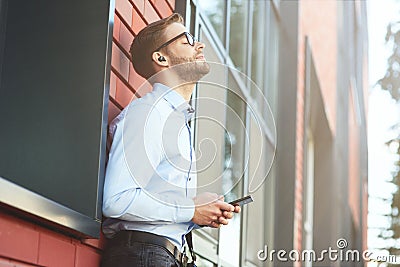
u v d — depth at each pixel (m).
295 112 11.52
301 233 12.57
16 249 2.98
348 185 17.38
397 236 20.23
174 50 3.96
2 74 3.65
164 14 5.43
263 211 10.16
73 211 3.33
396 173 20.59
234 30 8.70
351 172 20.09
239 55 8.95
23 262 3.05
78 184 3.51
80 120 3.58
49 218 3.12
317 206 15.80
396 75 21.17
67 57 3.66
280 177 11.33
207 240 6.92
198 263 6.58
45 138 3.57
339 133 17.06
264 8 10.80
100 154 3.54
